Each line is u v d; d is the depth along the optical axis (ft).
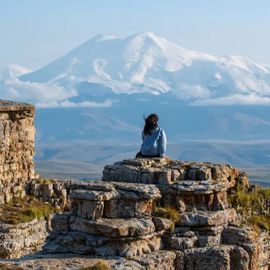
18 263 93.25
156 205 103.55
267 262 110.22
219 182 106.11
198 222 101.65
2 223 186.19
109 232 94.99
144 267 93.25
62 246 99.96
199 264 99.66
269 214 119.03
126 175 106.42
